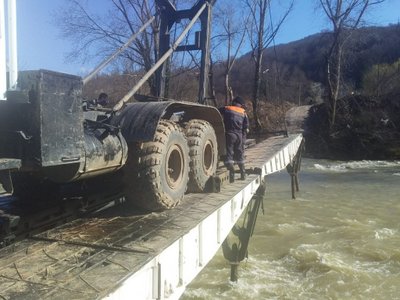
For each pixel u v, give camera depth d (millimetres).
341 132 33531
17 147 3486
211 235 5109
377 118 33531
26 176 4645
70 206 4816
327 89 36594
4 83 3518
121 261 3350
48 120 3516
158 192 4949
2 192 4312
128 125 4859
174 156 5484
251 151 12883
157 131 5102
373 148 31422
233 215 6199
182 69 25547
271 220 12500
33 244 3812
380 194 16453
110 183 5414
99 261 3352
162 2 8539
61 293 2752
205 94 8570
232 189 6762
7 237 3889
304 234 11016
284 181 20312
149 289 3416
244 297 7359
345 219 12516
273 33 33188
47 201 4816
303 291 7652
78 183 5340
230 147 7562
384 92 38500
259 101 38531
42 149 3443
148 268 3389
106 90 21828
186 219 4738
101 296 2715
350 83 48719
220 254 9422
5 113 3531
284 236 10875
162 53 8656
